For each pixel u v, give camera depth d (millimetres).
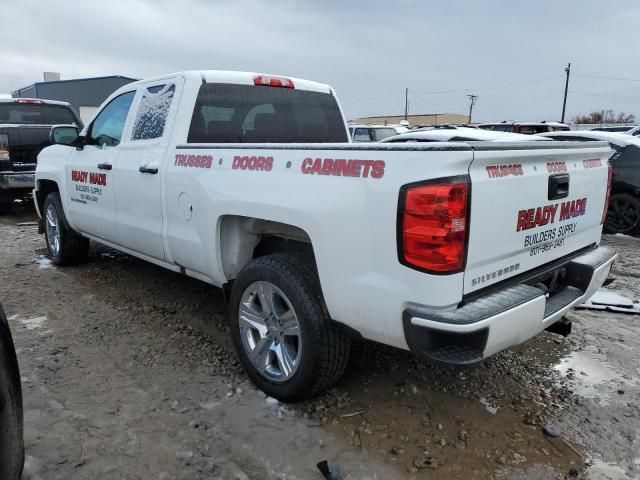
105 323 4199
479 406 3104
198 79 3842
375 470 2537
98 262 5988
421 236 2285
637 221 7949
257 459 2600
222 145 3305
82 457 2568
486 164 2383
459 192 2252
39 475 2432
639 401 3188
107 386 3227
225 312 4473
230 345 3838
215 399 3105
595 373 3535
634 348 3910
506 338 2453
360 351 3746
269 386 3098
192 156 3514
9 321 4203
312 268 2934
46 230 5965
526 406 3119
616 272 5996
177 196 3627
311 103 4543
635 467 2607
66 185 5270
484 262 2477
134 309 4504
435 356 2357
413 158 2328
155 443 2689
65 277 5410
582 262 3186
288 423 2887
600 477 2529
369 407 3057
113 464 2527
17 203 10344
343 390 3227
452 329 2273
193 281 5301
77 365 3488
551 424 2938
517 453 2688
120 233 4461
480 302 2467
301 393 2957
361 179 2492
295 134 4402
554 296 3104
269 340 3107
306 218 2709
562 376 3488
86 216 4973
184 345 3818
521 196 2607
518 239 2656
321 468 2498
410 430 2854
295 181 2789
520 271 2758
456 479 2494
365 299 2541
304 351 2852
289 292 2867
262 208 2932
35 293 4895
